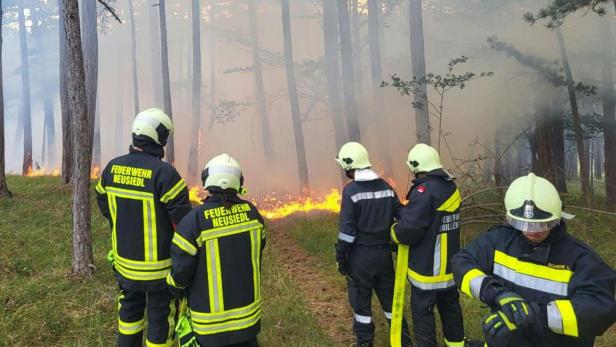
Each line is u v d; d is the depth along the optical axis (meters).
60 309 4.15
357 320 3.63
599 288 1.69
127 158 3.04
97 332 3.81
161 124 3.05
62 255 5.67
